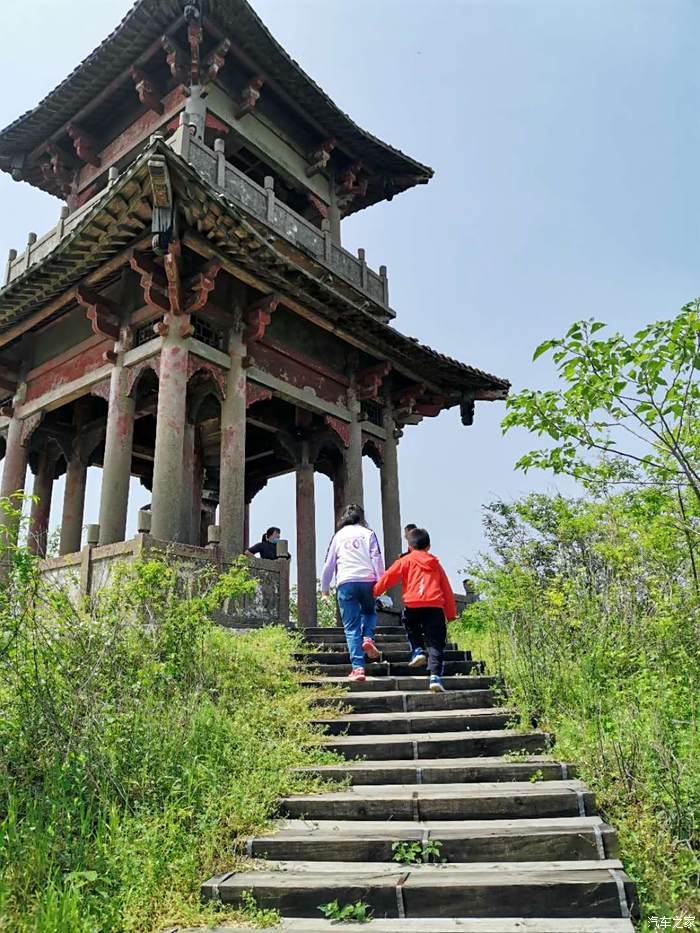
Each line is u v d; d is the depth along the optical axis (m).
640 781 5.26
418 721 6.89
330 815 5.39
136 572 7.28
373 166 18.91
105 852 4.55
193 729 5.96
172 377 11.16
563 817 5.09
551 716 6.70
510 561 8.33
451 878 4.32
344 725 6.94
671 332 4.85
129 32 14.12
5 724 5.41
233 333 12.59
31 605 6.03
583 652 6.96
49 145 17.16
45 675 5.69
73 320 14.04
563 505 7.53
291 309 13.24
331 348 15.42
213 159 12.67
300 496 16.88
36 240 14.86
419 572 8.07
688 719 5.64
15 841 4.51
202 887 4.38
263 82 15.75
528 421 5.77
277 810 5.44
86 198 17.00
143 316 12.20
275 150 16.62
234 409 12.25
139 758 5.55
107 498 11.66
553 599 7.10
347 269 15.93
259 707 7.04
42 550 15.52
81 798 5.08
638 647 6.64
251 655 8.09
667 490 6.21
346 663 9.28
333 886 4.29
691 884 4.47
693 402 5.41
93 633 6.19
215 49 14.41
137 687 6.06
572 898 4.12
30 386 14.79
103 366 12.81
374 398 16.69
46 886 4.23
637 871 4.49
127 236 10.99
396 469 16.98
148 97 14.90
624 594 7.03
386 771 5.91
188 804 5.20
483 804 5.21
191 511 14.58
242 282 12.76
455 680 8.10
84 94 15.82
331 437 16.44
